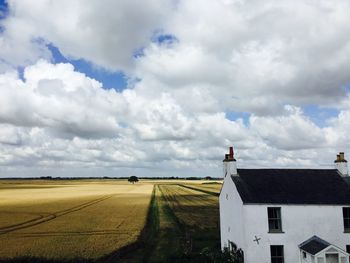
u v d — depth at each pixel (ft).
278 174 128.57
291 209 114.52
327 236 114.21
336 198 117.70
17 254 130.41
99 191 484.33
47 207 277.85
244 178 125.08
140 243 151.33
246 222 112.57
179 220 217.56
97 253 132.57
